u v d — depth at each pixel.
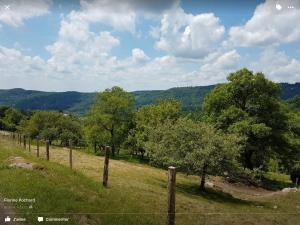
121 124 89.50
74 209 16.55
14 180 19.31
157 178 43.38
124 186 29.45
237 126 54.06
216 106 62.19
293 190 42.56
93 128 87.56
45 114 113.81
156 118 79.81
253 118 56.47
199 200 32.97
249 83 58.72
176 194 34.12
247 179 48.16
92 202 18.73
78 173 26.05
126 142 89.25
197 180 49.12
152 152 43.00
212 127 41.66
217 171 38.94
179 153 39.06
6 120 170.25
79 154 62.19
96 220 16.06
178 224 20.95
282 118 59.16
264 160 62.78
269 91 59.78
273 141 58.75
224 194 41.16
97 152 93.38
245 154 59.28
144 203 23.84
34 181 19.59
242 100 61.03
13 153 32.78
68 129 115.50
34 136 110.38
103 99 88.94
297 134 62.22
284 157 61.16
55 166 26.59
